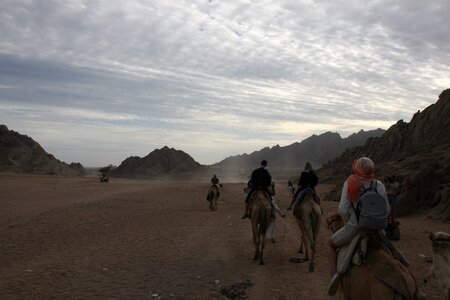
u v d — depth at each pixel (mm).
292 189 42062
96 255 13453
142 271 11430
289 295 9391
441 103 56219
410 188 23562
